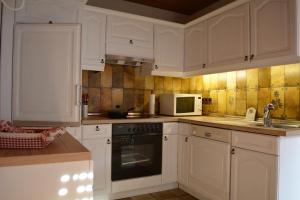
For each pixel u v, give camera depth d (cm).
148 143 263
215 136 227
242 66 229
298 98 210
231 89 283
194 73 294
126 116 271
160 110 328
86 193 104
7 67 190
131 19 277
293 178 177
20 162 95
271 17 199
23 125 190
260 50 208
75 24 193
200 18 280
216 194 225
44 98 191
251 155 189
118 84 306
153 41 291
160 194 267
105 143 240
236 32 233
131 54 276
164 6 325
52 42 192
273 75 233
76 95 193
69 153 102
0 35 189
